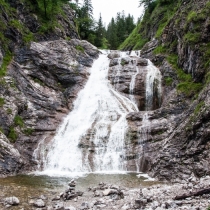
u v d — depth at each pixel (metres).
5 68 29.81
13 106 26.64
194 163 19.38
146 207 12.51
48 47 36.78
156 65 37.94
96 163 23.78
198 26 30.08
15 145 24.28
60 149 25.25
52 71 34.81
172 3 55.31
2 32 32.72
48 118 29.03
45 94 31.64
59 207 13.03
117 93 34.34
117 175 21.19
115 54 43.47
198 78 27.92
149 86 33.94
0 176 20.12
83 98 33.47
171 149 21.25
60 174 21.55
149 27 59.91
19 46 34.19
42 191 16.20
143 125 26.06
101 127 26.94
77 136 26.39
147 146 24.23
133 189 16.48
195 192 13.21
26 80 31.19
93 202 13.55
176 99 27.73
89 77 37.12
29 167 22.86
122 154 24.30
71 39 43.31
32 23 39.56
